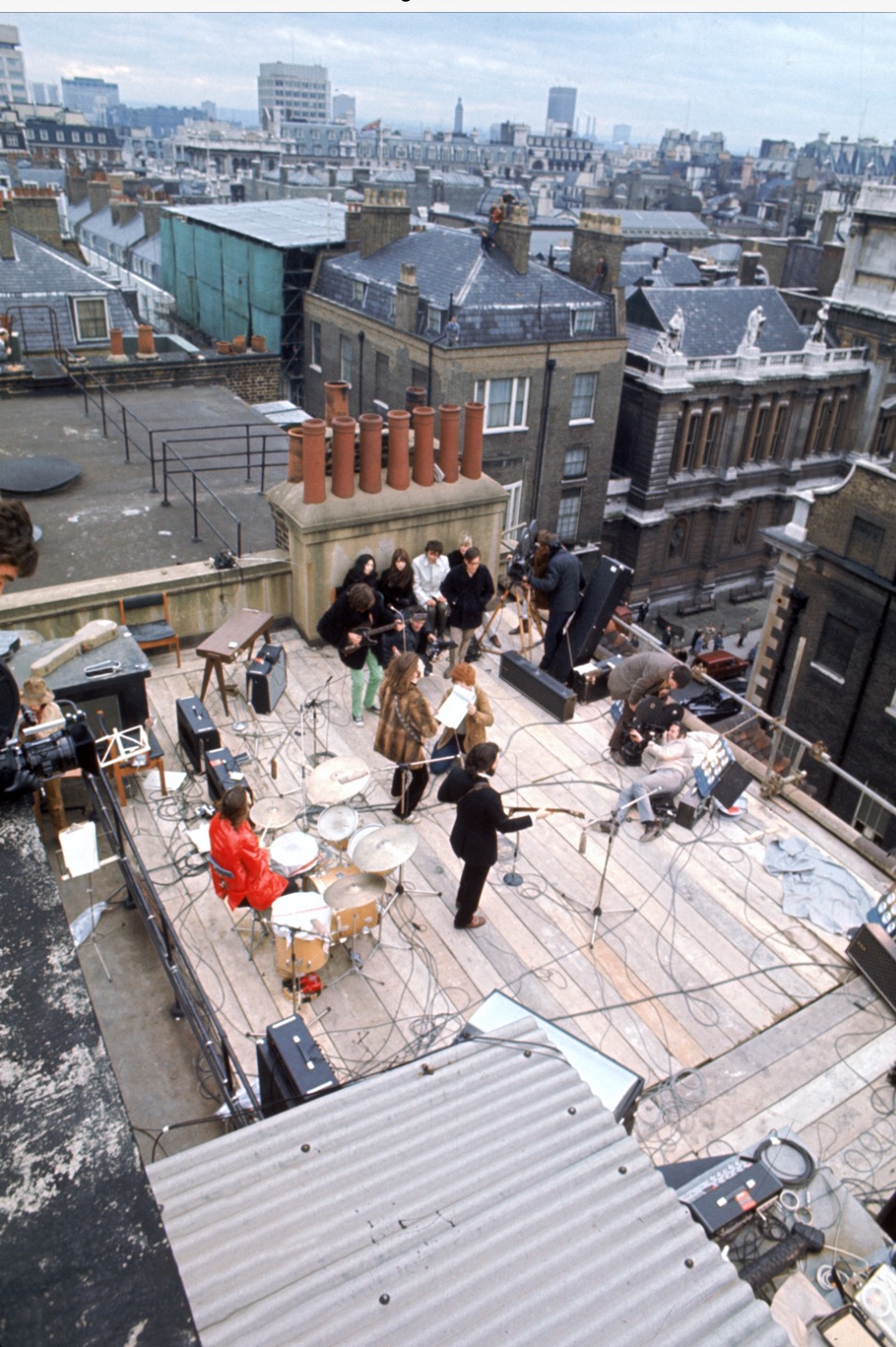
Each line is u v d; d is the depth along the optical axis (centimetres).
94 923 683
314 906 681
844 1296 488
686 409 4256
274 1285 292
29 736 397
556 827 892
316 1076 518
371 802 898
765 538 2844
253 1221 317
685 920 799
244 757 920
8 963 242
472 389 3562
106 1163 204
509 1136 363
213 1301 285
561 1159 353
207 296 5222
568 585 1067
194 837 791
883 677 2636
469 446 1149
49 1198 198
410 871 823
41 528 1312
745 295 4716
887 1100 659
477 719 846
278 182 8238
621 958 753
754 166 19950
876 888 853
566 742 1018
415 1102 380
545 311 3638
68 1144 206
